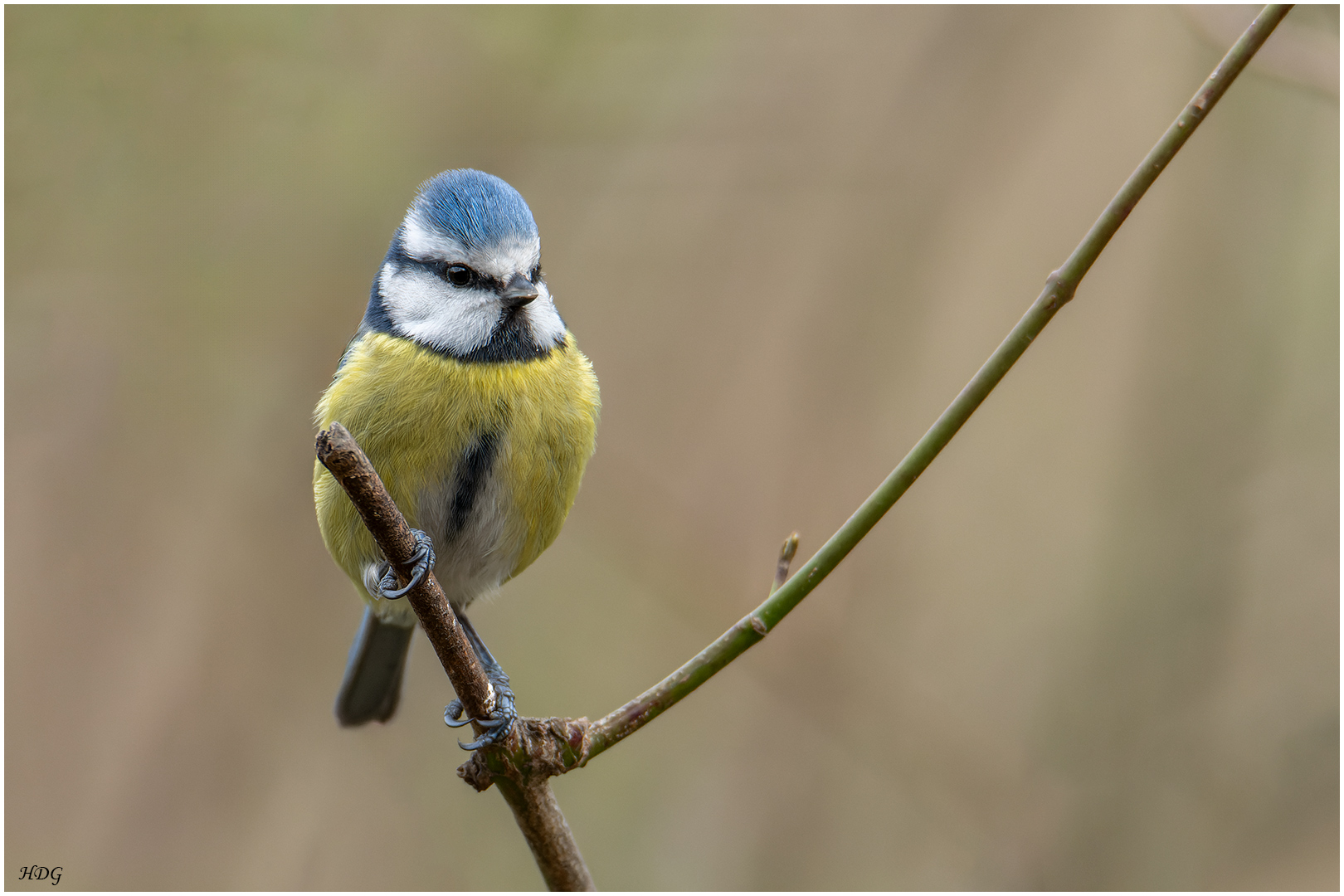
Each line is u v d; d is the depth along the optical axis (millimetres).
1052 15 11703
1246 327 10414
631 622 11062
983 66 11750
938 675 10703
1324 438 10156
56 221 10617
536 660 10977
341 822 10367
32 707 10359
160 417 10859
